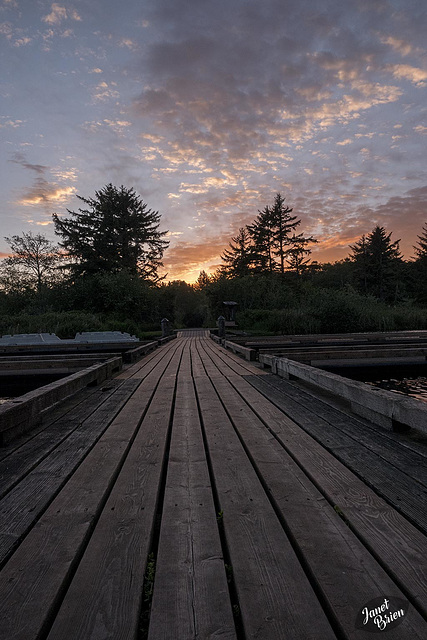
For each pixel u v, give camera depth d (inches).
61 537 63.3
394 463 93.1
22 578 52.5
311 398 176.2
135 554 58.4
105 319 1035.9
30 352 496.1
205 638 41.8
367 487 80.7
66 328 805.9
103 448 111.3
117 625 43.9
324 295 890.7
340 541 60.7
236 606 48.0
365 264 1984.5
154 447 112.7
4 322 846.5
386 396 119.6
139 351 386.6
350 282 2181.3
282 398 176.6
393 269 2033.7
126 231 1571.1
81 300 1136.2
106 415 152.2
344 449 103.7
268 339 512.7
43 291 1141.7
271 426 129.9
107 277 1126.4
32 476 90.4
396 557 55.5
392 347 335.3
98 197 1594.5
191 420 143.7
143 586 51.7
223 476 89.9
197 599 47.8
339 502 73.9
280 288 1327.5
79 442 117.4
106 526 67.2
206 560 56.4
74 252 1478.8
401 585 49.5
